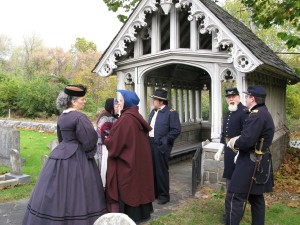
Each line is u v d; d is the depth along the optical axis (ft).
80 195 12.76
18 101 81.66
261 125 13.64
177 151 28.86
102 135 15.66
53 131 55.06
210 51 21.50
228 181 17.04
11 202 19.57
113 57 24.45
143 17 22.79
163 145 18.92
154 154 19.12
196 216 16.93
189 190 21.74
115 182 13.83
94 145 13.44
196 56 22.15
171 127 19.15
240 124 16.37
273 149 27.37
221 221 16.31
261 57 20.29
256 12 28.73
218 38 20.21
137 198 13.96
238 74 20.89
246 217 16.89
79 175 12.92
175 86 30.53
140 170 14.19
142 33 24.52
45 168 13.11
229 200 14.69
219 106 21.76
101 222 8.84
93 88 109.81
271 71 24.57
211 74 21.91
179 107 31.65
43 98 77.87
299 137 57.36
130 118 14.12
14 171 23.68
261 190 14.19
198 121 34.73
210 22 20.47
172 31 23.00
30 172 26.66
